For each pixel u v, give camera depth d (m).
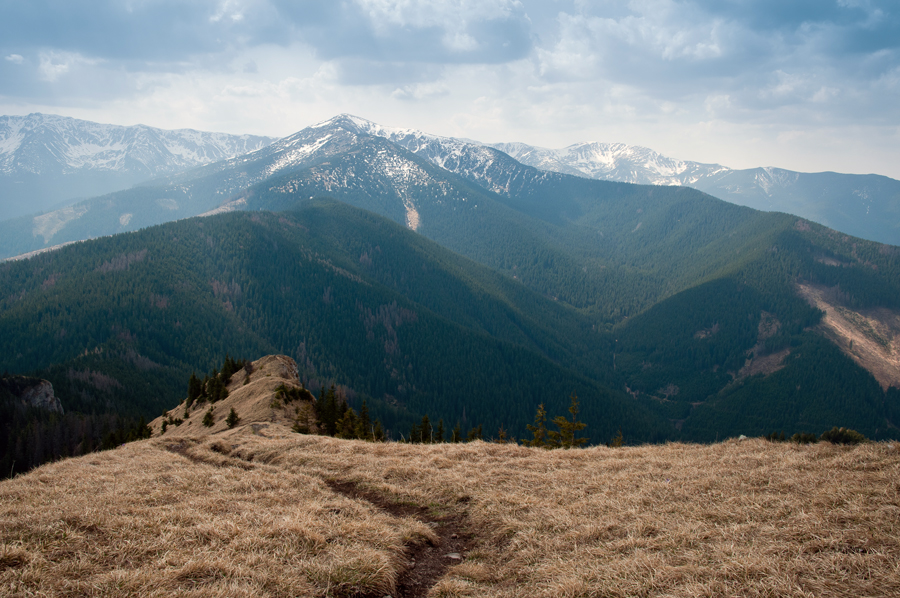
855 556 10.62
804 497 14.69
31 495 17.83
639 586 10.62
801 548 11.38
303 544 13.24
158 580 10.52
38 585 9.90
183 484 19.89
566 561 12.70
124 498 17.09
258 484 20.39
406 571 13.45
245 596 10.18
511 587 12.11
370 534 14.60
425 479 21.30
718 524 13.76
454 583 12.33
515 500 17.95
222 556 12.07
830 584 9.85
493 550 14.67
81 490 18.98
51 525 12.73
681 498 16.34
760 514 13.92
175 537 13.05
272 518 15.16
